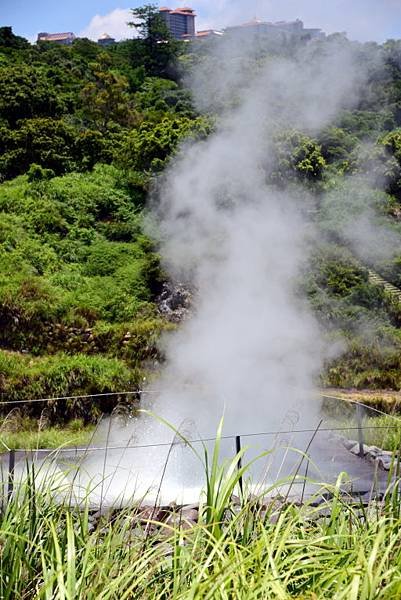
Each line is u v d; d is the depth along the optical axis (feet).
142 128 90.22
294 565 8.61
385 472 24.50
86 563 8.88
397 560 8.98
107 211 80.33
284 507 11.70
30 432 36.40
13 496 11.33
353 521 11.39
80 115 104.83
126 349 58.90
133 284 68.69
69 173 85.92
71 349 59.11
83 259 71.87
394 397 51.60
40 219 74.49
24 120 93.15
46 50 155.02
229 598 8.48
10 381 47.91
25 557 9.66
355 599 7.59
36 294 62.18
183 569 8.98
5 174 86.07
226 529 10.31
